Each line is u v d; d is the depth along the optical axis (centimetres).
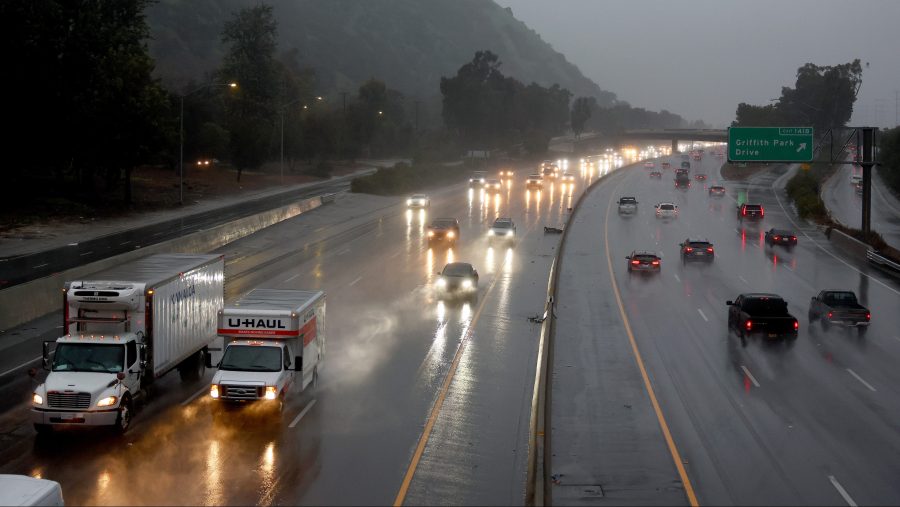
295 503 1530
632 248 5875
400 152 18250
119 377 1942
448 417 2081
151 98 7506
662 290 4159
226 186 10144
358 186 9938
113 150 7425
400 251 5506
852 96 17338
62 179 8450
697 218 8162
